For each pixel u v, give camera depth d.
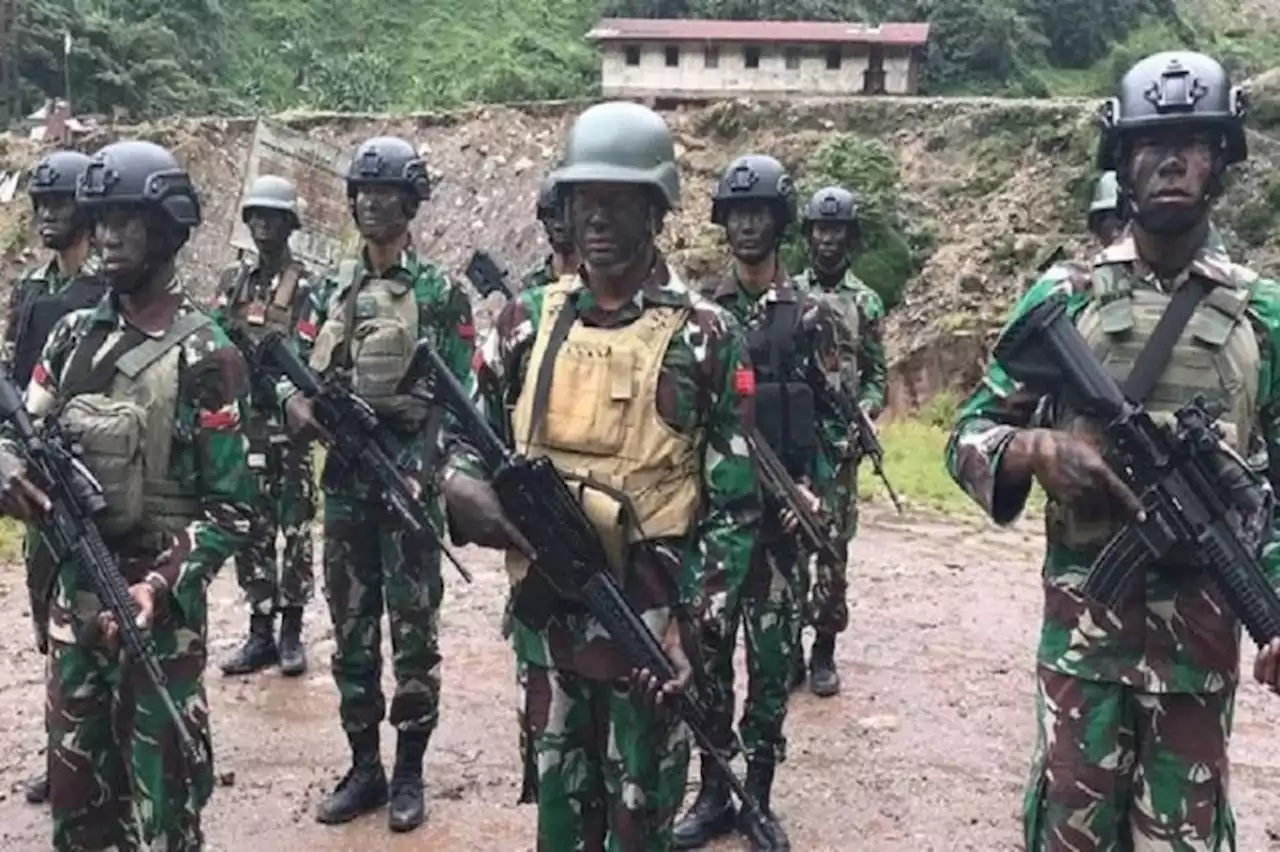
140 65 39.69
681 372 3.38
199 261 23.94
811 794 5.64
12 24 37.56
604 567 3.35
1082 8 45.22
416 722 5.16
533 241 25.06
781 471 4.99
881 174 23.70
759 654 5.00
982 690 7.04
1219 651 3.20
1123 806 3.31
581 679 3.49
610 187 3.31
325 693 6.66
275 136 8.75
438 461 4.84
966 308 22.14
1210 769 3.22
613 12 48.97
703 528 3.49
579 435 3.36
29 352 5.12
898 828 5.32
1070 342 3.15
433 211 26.27
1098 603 3.19
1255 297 3.21
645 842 3.51
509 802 5.40
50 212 5.16
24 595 8.17
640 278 3.44
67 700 3.76
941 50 42.22
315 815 5.23
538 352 3.45
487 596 8.47
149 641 3.51
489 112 27.44
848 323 6.74
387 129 27.56
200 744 3.79
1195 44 49.47
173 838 3.73
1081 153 23.53
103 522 3.62
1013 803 5.59
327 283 5.33
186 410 3.69
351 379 5.08
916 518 11.55
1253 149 21.31
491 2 51.19
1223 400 3.15
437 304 5.21
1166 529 3.08
